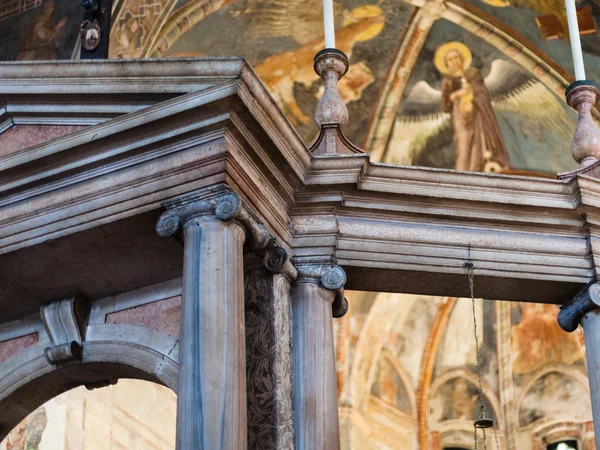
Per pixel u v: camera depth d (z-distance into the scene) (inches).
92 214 298.8
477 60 600.1
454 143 620.7
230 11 550.9
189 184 290.4
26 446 503.2
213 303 275.7
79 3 518.0
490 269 319.0
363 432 660.1
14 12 532.4
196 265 281.1
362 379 669.3
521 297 330.6
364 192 315.9
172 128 295.0
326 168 313.4
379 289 324.8
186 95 291.0
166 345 313.4
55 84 310.8
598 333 319.9
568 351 707.4
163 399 585.3
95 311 331.0
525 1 572.7
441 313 706.8
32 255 309.1
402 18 585.3
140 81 301.0
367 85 601.6
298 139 308.2
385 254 314.8
